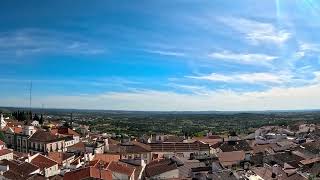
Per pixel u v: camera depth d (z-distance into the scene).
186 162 142.50
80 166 122.88
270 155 152.75
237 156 158.00
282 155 152.25
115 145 183.50
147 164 144.50
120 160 143.38
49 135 193.12
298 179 112.81
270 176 117.50
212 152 178.62
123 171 115.88
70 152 170.12
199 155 169.75
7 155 150.00
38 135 191.62
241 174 115.50
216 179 111.00
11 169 115.94
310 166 134.25
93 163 122.81
